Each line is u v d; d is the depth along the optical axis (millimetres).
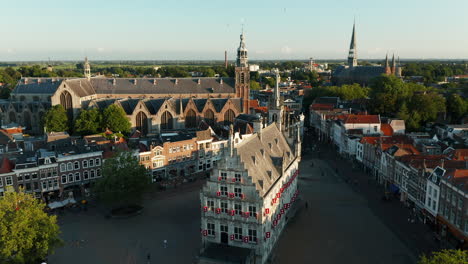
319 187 120562
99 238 86438
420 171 95250
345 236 86125
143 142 133625
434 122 189500
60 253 79375
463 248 76625
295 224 92750
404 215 97750
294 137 112312
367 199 109625
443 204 84000
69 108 181375
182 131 168375
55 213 100250
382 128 160875
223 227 75438
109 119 161500
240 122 161125
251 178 70625
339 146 170125
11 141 130750
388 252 78562
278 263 74500
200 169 139375
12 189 80312
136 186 97562
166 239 85938
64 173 109188
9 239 65438
